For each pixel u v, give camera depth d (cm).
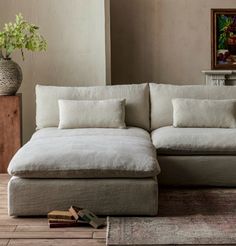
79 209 415
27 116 650
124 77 741
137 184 420
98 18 643
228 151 499
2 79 573
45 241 377
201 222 408
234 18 740
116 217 422
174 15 738
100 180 423
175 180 504
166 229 395
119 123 552
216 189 499
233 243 370
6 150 573
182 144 499
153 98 579
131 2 732
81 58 648
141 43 738
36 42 588
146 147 464
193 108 554
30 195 421
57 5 641
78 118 551
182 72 745
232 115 552
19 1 638
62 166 420
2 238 383
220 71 734
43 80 648
